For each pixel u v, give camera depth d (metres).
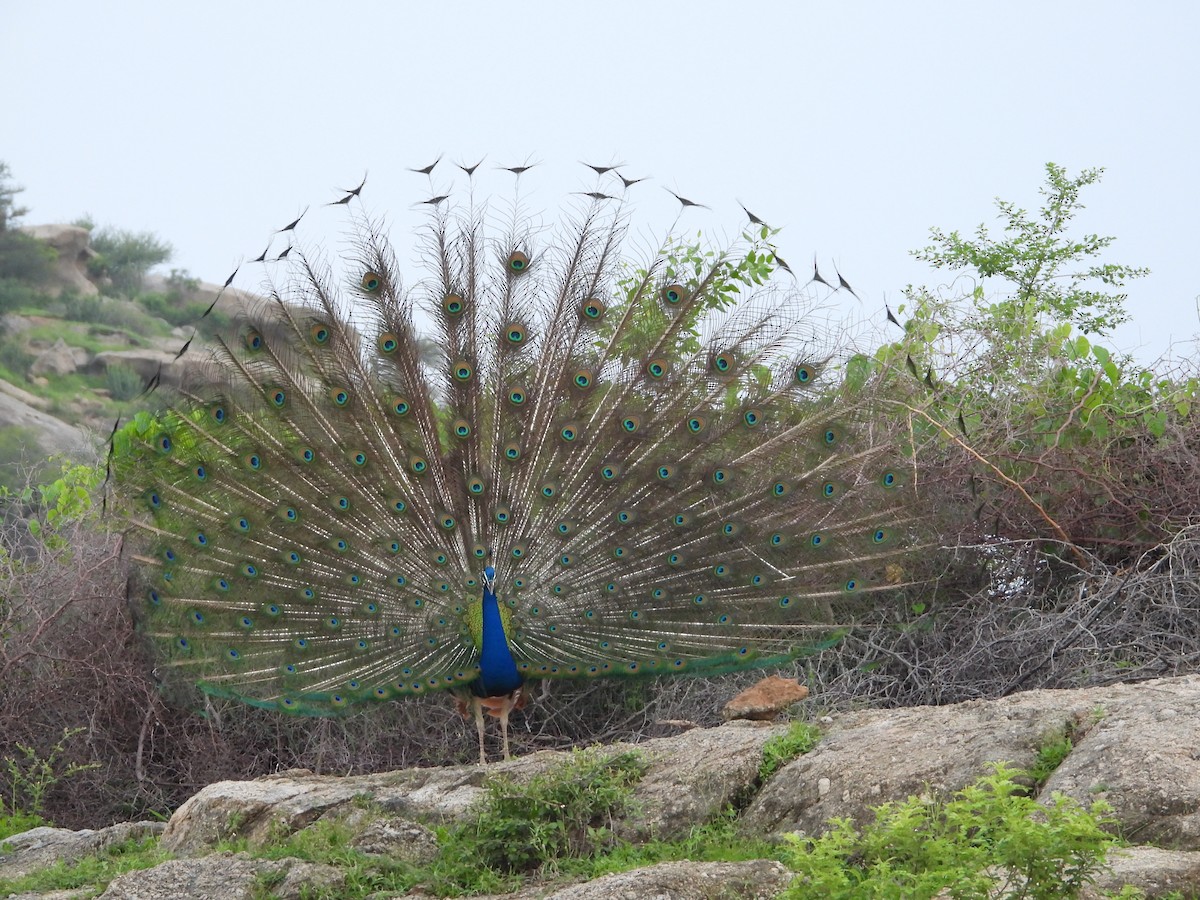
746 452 14.29
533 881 9.95
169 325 74.62
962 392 15.81
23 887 11.21
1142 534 14.78
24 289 69.81
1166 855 7.74
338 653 14.17
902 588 15.12
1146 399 15.46
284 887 9.91
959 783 9.30
